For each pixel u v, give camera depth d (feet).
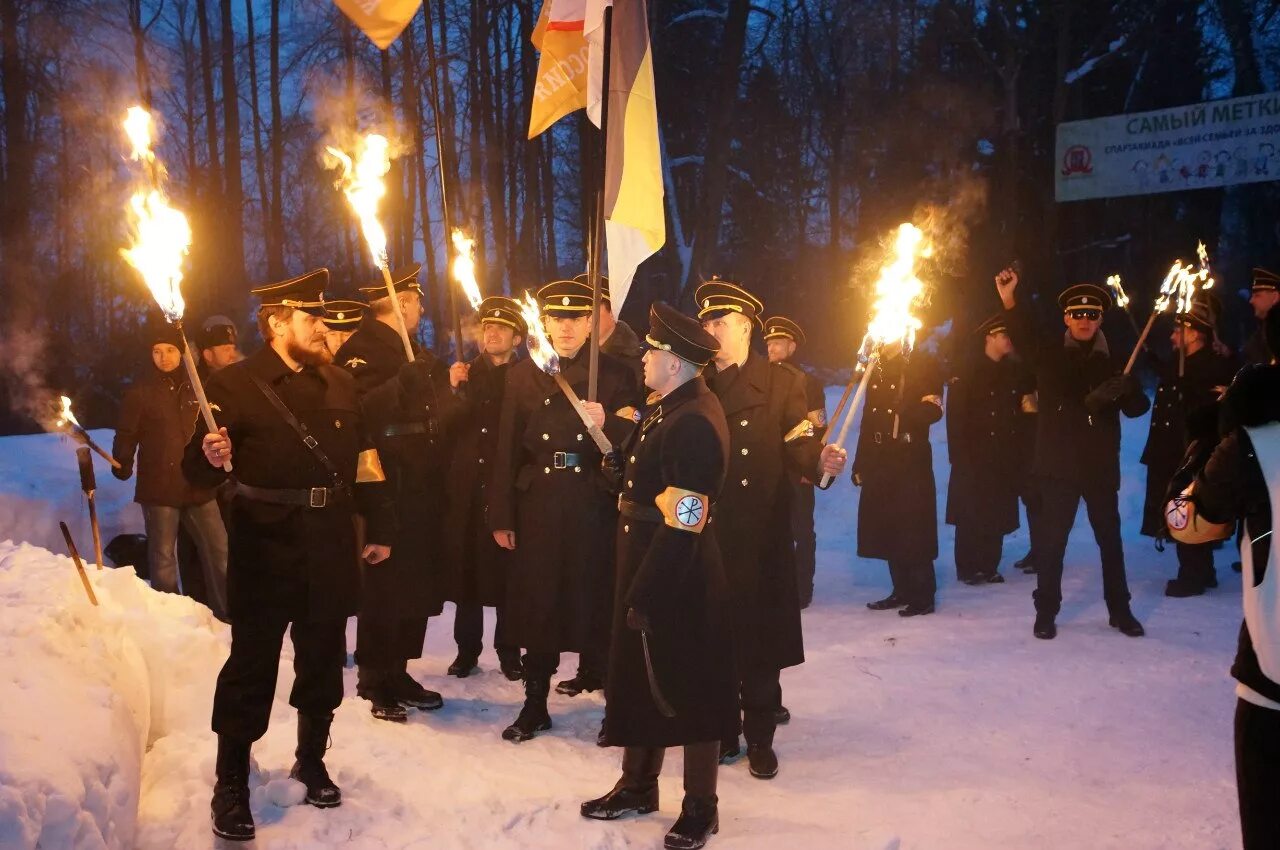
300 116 96.32
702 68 73.87
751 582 15.92
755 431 16.11
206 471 13.03
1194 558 27.76
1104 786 15.43
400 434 18.52
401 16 18.58
